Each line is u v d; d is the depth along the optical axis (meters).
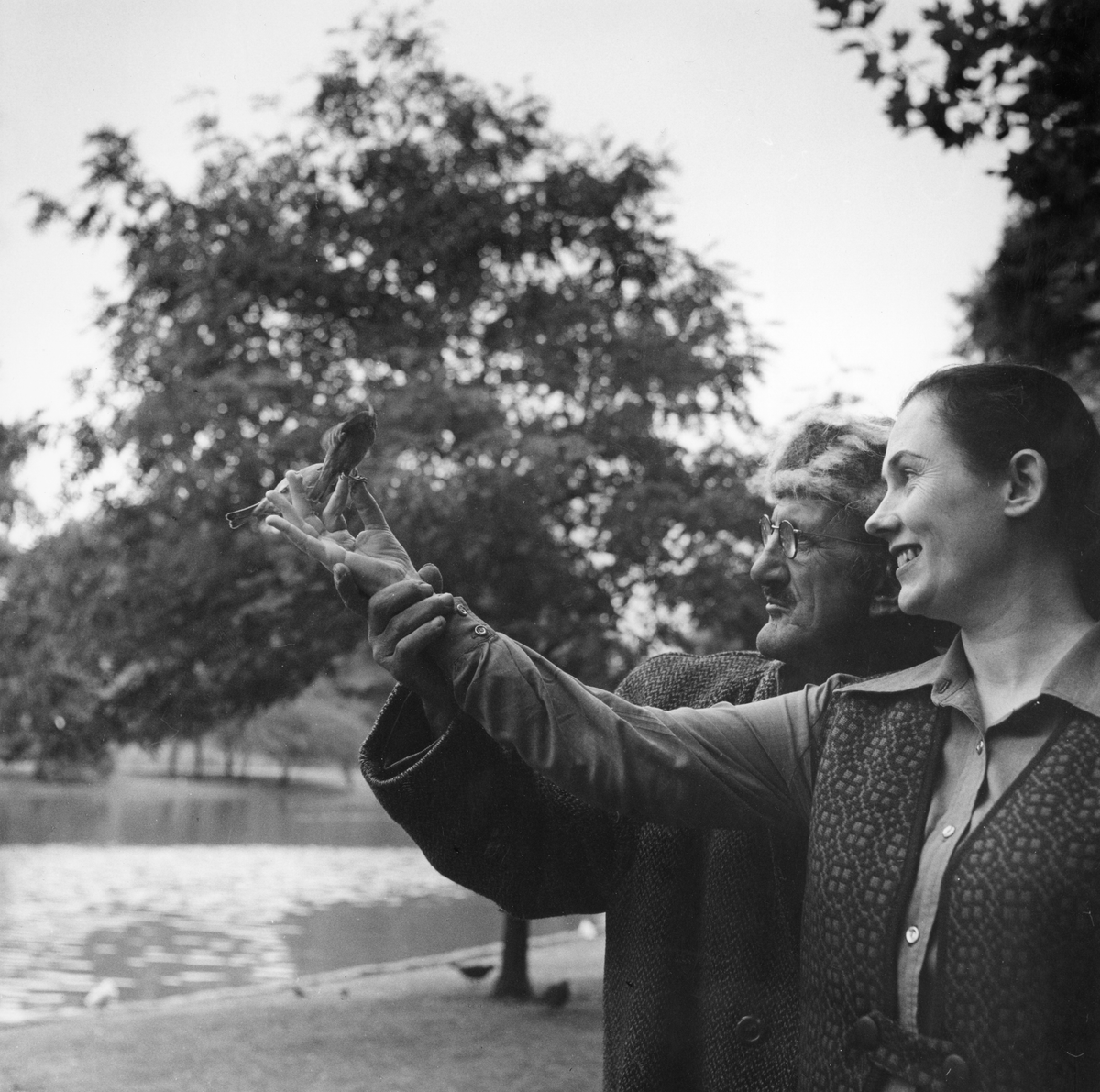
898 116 4.86
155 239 8.79
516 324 8.51
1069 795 1.26
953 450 1.40
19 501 8.94
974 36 4.65
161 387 8.66
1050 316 5.16
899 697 1.45
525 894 1.76
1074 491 1.40
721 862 1.73
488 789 1.67
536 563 8.10
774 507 1.85
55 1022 8.55
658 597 8.48
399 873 22.52
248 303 8.34
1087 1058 1.24
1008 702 1.37
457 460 8.16
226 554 8.67
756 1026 1.67
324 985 10.13
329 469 1.60
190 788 52.88
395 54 8.84
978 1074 1.26
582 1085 6.78
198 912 16.08
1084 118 4.73
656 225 8.76
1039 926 1.24
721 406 8.59
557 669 1.54
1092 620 1.40
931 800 1.37
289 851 27.64
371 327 8.51
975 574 1.39
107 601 9.15
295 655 9.09
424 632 1.54
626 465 8.66
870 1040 1.33
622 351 8.43
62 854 25.30
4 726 9.78
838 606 1.78
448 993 9.66
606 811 1.79
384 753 1.69
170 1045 7.74
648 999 1.75
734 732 1.57
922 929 1.32
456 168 8.67
